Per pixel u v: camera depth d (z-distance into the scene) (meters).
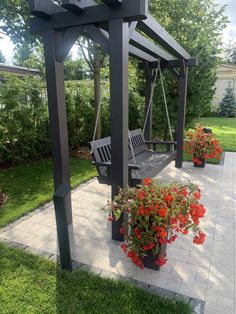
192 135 4.97
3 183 4.06
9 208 3.14
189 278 1.94
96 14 2.03
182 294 1.78
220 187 3.88
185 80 4.71
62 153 2.46
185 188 1.99
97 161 3.18
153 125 6.73
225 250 2.31
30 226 2.74
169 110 6.47
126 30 2.05
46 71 2.30
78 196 3.58
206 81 6.28
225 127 10.77
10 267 2.05
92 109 6.60
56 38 2.24
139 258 1.97
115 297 1.73
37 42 4.74
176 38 5.81
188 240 2.46
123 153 2.24
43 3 2.08
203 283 1.89
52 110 2.37
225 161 5.39
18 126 4.91
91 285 1.84
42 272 1.99
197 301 1.72
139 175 2.91
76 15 2.09
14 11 4.38
